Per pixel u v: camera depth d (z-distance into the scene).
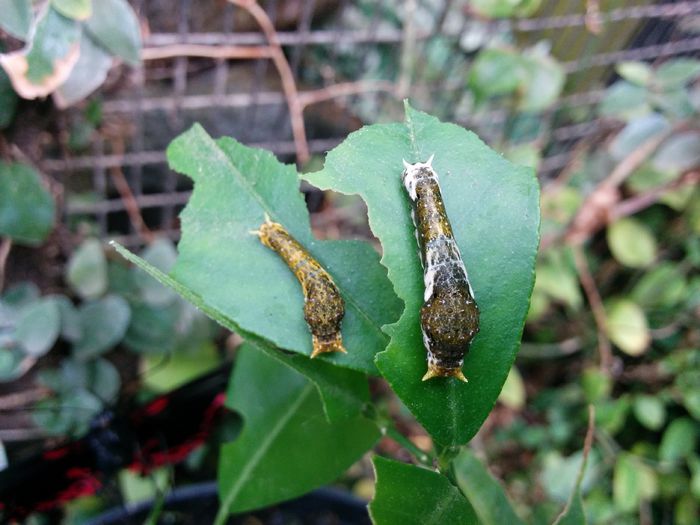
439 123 0.09
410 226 0.09
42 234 0.15
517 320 0.09
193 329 0.18
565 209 0.22
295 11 0.20
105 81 0.16
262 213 0.10
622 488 0.20
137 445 0.13
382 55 0.21
